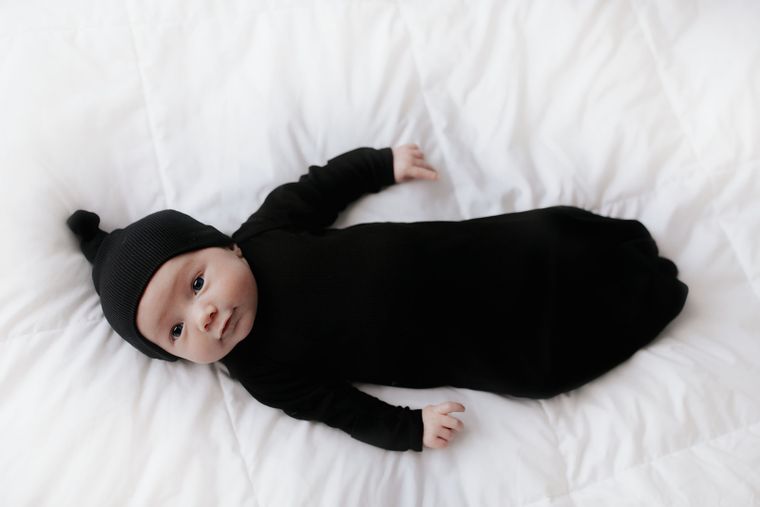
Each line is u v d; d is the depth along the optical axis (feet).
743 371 3.34
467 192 3.94
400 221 3.88
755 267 3.61
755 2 4.00
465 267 3.45
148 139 3.82
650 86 3.97
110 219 3.72
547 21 4.07
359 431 3.34
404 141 3.96
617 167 3.91
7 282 3.43
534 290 3.42
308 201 3.70
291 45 4.00
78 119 3.75
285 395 3.41
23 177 3.60
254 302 3.30
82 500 3.11
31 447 3.17
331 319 3.41
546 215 3.56
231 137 3.89
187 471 3.19
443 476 3.30
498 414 3.45
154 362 3.46
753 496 3.03
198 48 3.95
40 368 3.34
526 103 4.01
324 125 3.96
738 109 3.84
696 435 3.22
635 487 3.13
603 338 3.39
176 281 3.13
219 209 3.82
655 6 4.08
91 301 3.53
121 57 3.87
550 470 3.23
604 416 3.34
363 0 4.08
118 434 3.23
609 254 3.46
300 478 3.22
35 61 3.78
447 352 3.43
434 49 4.04
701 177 3.78
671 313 3.41
